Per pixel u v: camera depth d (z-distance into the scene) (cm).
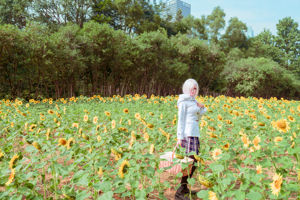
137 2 3353
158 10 3962
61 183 314
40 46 1491
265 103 1139
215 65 2853
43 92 1891
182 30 4472
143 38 2216
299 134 363
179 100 292
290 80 3947
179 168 257
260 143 255
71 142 278
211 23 5009
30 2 2552
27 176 227
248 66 3300
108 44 1894
